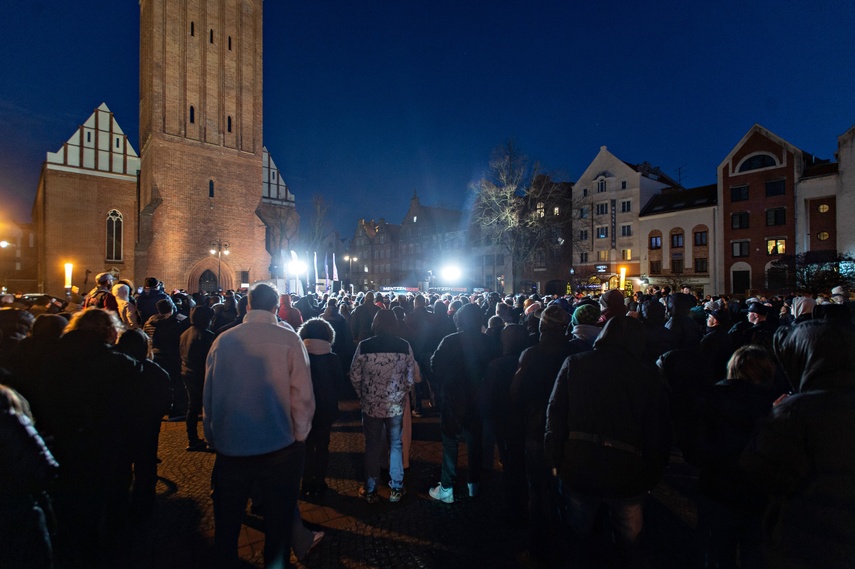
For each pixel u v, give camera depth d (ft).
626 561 8.94
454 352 15.56
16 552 6.32
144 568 11.60
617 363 9.09
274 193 134.72
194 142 103.76
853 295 41.39
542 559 11.52
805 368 6.74
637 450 8.92
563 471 9.30
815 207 111.75
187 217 102.22
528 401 12.09
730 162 124.57
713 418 9.19
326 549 12.59
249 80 113.50
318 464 15.81
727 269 124.16
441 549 12.64
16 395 6.91
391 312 15.78
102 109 115.65
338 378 16.08
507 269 160.66
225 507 9.39
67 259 109.60
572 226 156.04
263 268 113.29
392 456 15.46
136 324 23.94
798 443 6.21
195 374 19.88
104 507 10.99
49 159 108.88
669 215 135.03
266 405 9.58
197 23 105.70
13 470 6.40
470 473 15.74
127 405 11.18
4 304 21.21
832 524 5.79
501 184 100.53
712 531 9.16
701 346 18.67
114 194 115.65
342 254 250.16
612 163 148.25
